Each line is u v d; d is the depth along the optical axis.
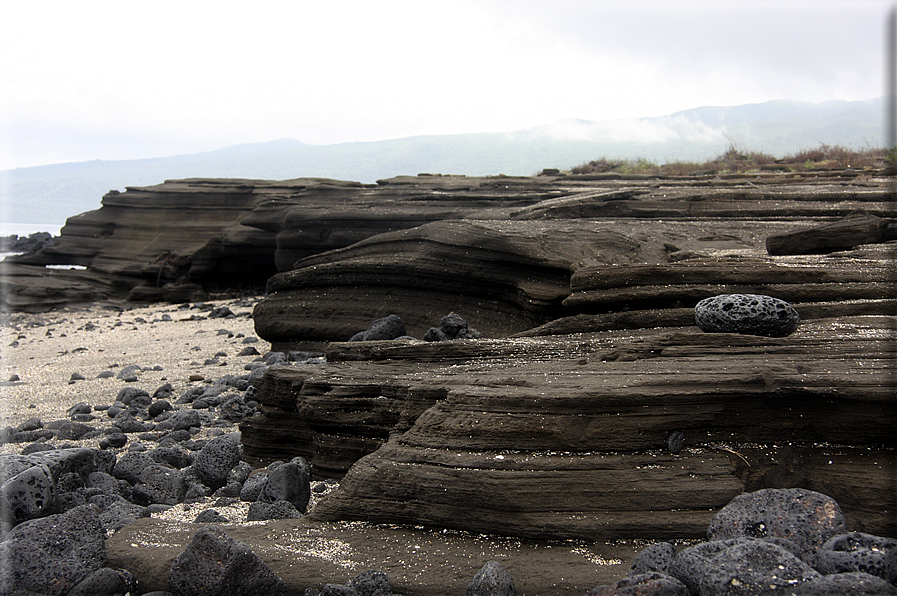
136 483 5.81
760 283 7.42
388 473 4.45
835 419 4.27
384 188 23.17
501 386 4.76
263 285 28.64
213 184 30.95
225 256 27.53
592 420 4.29
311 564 3.87
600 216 13.90
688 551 3.33
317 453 6.11
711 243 11.16
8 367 13.31
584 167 34.22
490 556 3.89
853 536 3.32
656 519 3.93
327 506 4.58
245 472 6.23
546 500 4.05
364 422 5.77
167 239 29.62
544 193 19.25
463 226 11.55
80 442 7.73
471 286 11.19
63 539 4.09
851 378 4.23
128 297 27.42
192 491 5.84
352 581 3.62
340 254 13.17
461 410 4.57
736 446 4.32
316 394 6.11
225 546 3.64
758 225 12.38
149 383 11.12
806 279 7.32
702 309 5.70
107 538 4.40
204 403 9.39
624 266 8.10
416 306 11.69
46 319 23.28
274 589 3.70
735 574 3.04
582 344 6.00
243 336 16.38
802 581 2.96
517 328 10.48
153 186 32.12
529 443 4.31
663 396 4.27
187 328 18.66
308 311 12.71
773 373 4.34
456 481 4.21
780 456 4.25
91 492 5.44
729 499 3.99
